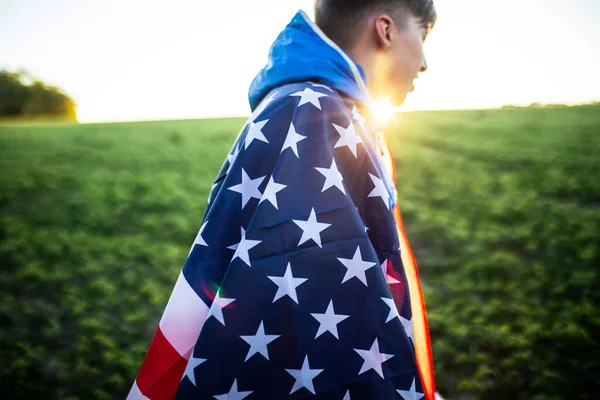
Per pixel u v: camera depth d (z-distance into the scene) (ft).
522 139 68.54
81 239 25.66
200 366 2.98
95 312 17.02
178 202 35.01
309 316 2.99
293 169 3.16
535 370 12.80
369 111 3.75
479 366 13.24
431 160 52.85
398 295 3.49
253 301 2.98
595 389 12.14
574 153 55.11
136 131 96.84
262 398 2.98
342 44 3.86
